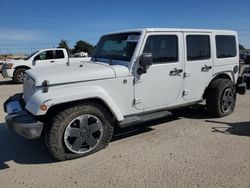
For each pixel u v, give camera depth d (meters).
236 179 3.67
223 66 6.45
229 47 6.62
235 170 3.91
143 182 3.66
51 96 4.12
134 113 5.11
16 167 4.23
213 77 6.30
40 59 14.80
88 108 4.40
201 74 5.99
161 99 5.39
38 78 4.25
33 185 3.71
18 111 4.54
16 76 14.55
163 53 5.29
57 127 4.19
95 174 3.93
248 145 4.79
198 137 5.21
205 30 6.02
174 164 4.14
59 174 3.97
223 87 6.24
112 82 4.72
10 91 11.53
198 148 4.70
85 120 4.41
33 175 3.97
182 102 5.77
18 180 3.85
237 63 6.84
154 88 5.23
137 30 5.11
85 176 3.88
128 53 5.05
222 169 3.95
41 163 4.34
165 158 4.35
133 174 3.88
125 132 5.53
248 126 5.82
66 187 3.63
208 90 6.30
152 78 5.17
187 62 5.67
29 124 4.09
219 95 6.23
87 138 4.46
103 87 4.64
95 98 4.50
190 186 3.53
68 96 4.20
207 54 6.10
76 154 4.40
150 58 4.77
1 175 4.01
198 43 5.88
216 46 6.27
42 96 4.12
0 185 3.73
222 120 6.26
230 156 4.36
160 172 3.91
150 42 5.08
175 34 5.44
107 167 4.12
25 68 14.64
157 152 4.58
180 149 4.68
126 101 4.94
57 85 4.27
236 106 7.59
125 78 4.85
